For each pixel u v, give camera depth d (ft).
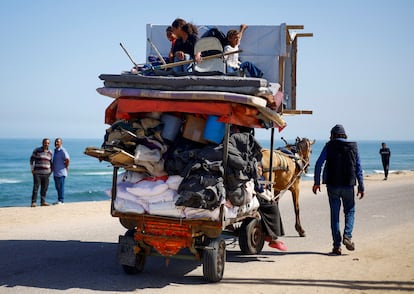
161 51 36.86
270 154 32.99
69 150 571.28
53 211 53.52
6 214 50.31
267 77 35.70
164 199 24.90
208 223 24.66
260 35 35.76
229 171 24.70
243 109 25.04
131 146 24.93
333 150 33.24
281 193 36.68
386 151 115.03
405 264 30.14
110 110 27.22
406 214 52.90
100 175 228.02
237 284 25.79
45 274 27.14
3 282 25.50
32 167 60.18
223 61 29.01
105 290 24.35
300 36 38.22
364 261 31.12
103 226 43.96
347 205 33.47
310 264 30.40
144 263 27.66
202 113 25.04
